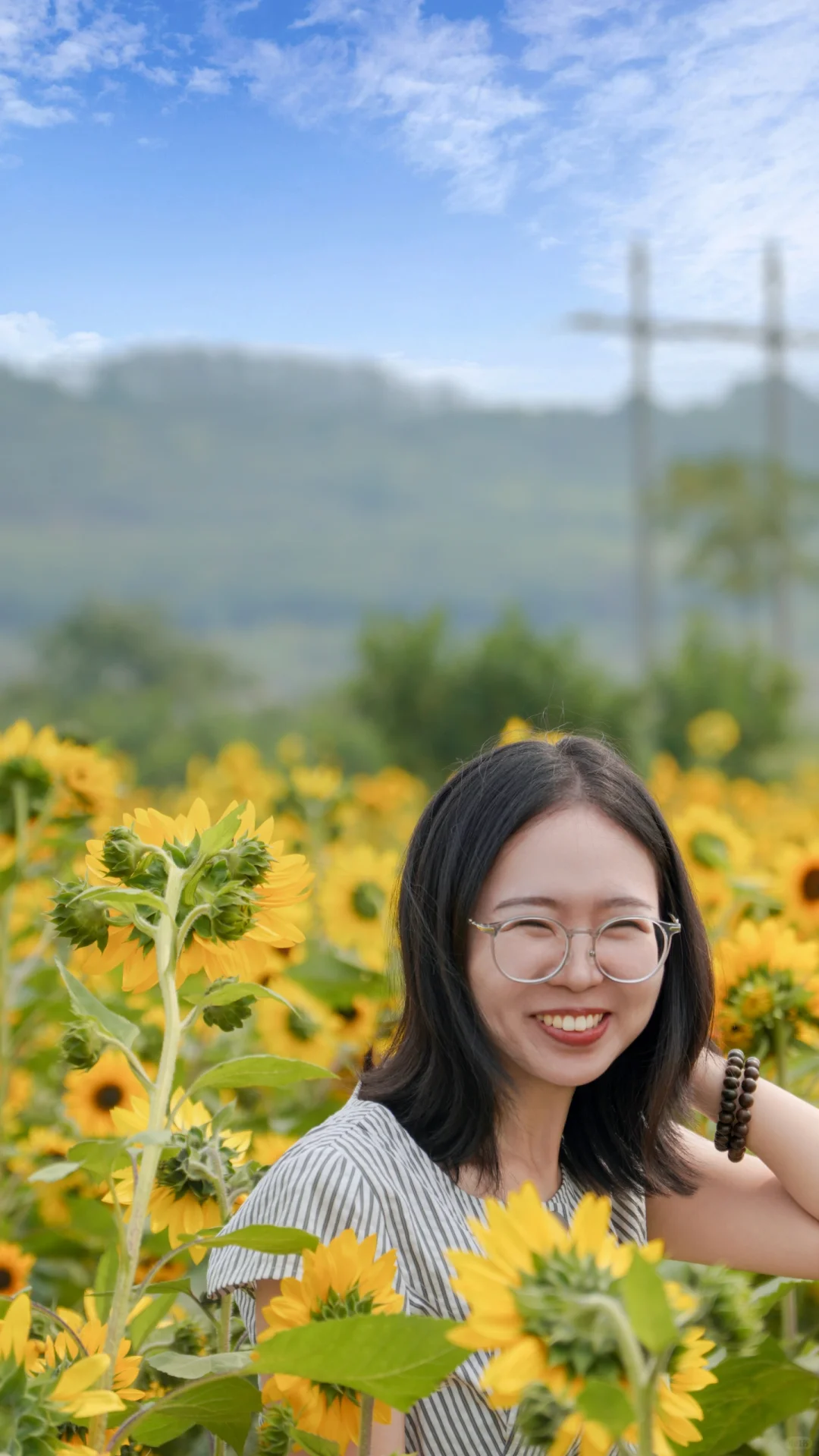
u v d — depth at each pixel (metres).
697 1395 1.76
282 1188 1.61
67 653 52.84
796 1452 2.11
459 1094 1.70
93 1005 1.49
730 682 21.22
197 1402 1.46
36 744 3.18
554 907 1.63
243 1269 1.58
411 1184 1.65
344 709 24.28
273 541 80.62
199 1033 3.31
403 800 6.47
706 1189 1.98
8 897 3.06
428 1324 1.17
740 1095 1.95
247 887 1.55
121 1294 1.43
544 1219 1.05
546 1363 1.01
